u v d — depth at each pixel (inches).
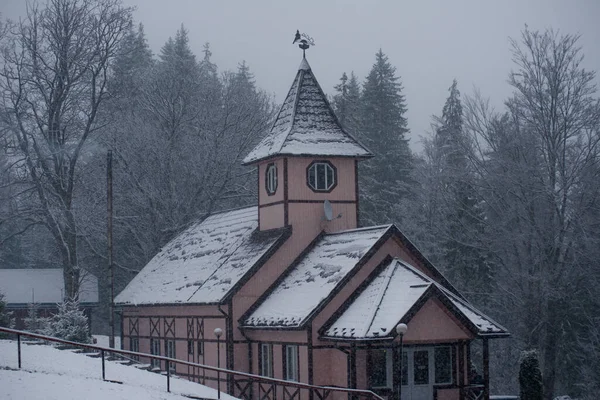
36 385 795.4
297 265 1291.8
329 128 1371.8
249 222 1487.5
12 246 2751.0
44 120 1817.2
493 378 1780.3
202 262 1489.9
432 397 1093.1
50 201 1870.1
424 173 2146.9
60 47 1787.6
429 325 1054.4
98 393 806.5
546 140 1523.1
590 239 1475.1
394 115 2768.2
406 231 2102.6
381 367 1091.3
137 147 2065.7
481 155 1640.0
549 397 1541.6
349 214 1347.2
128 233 2171.5
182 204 2071.9
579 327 1699.1
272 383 1053.2
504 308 1763.0
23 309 2021.4
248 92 2532.0
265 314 1211.2
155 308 1517.0
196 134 2169.0
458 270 1801.2
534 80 1526.8
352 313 1095.0
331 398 1111.6
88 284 2137.1
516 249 1585.9
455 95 2485.2
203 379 1328.7
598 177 1491.1
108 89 1930.4
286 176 1310.3
